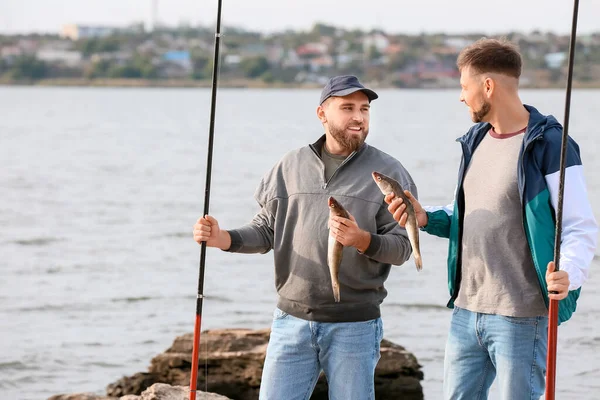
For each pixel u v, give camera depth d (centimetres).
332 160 764
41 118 11769
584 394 1313
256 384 1244
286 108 14938
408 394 1289
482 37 746
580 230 690
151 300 2069
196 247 2778
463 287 739
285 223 765
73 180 4738
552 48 16538
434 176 4519
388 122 10025
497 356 719
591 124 8575
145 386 1284
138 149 6788
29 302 2050
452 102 16875
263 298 2066
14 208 3691
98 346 1684
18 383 1474
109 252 2720
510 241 711
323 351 758
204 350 1272
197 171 5100
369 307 752
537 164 697
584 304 1831
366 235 717
